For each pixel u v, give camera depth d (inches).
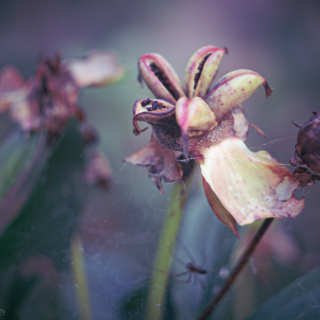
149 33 41.1
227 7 43.7
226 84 8.5
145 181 17.5
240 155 8.7
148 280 12.2
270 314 10.6
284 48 33.7
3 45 43.4
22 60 39.2
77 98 12.8
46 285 11.1
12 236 10.9
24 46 43.4
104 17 47.4
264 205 8.4
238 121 9.1
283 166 8.5
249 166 8.6
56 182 10.9
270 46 35.0
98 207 16.7
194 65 8.9
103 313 11.8
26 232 11.0
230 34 39.5
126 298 12.0
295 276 12.2
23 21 48.9
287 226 13.0
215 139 8.7
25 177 11.5
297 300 10.6
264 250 12.5
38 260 11.0
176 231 9.7
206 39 39.2
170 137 8.7
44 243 11.0
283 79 26.0
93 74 13.1
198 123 8.0
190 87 8.9
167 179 9.1
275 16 40.4
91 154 12.5
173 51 37.1
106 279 13.0
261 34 38.0
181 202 9.5
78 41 43.7
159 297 10.0
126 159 9.3
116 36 41.3
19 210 10.9
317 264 12.4
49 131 12.3
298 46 33.7
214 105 8.5
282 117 18.1
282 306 10.6
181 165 9.0
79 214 11.1
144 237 15.6
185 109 8.1
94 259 14.1
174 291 11.7
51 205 11.0
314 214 13.6
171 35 40.5
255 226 12.3
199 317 10.2
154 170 9.3
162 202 16.9
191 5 45.7
